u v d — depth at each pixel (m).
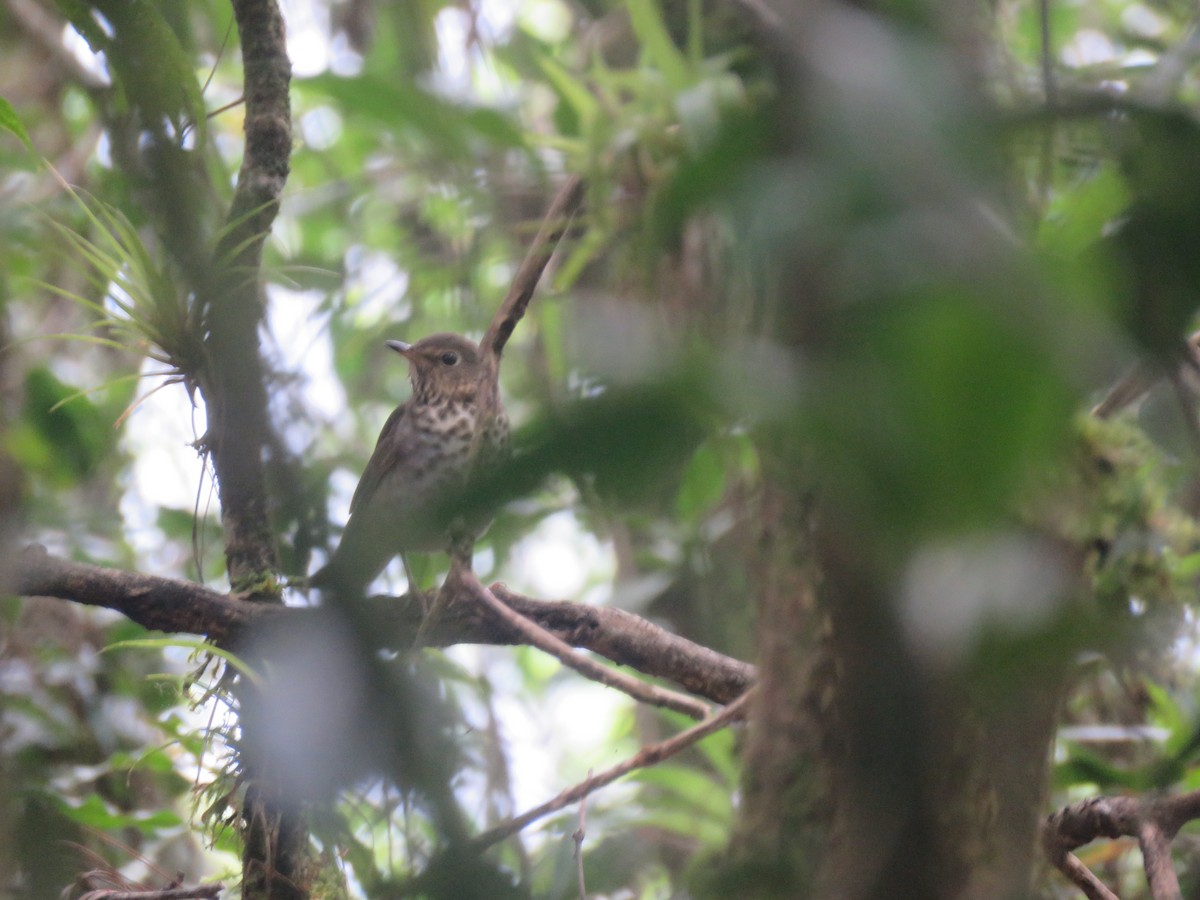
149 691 9.32
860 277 1.34
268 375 4.12
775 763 2.51
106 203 6.05
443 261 8.41
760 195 1.42
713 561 7.20
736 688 6.61
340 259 9.62
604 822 6.93
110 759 8.12
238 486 5.60
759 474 2.80
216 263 5.04
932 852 1.77
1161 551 5.25
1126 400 3.49
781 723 2.50
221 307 4.08
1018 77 2.31
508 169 4.30
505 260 6.94
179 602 5.68
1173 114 1.51
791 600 2.44
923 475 1.29
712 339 1.65
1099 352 1.36
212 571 10.10
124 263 5.62
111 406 10.40
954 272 1.34
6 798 6.60
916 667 1.57
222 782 5.90
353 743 3.16
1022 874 2.20
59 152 10.87
